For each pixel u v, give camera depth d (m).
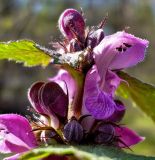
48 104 0.16
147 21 1.44
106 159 0.13
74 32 0.16
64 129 0.15
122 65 0.16
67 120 0.16
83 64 0.16
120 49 0.16
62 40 0.17
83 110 0.16
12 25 0.99
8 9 1.03
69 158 0.15
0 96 1.08
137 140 0.17
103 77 0.16
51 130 0.16
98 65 0.16
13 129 0.16
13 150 0.16
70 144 0.15
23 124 0.16
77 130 0.15
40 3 1.11
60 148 0.14
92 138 0.16
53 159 0.15
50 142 0.16
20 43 0.15
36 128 0.16
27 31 1.11
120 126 0.17
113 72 0.16
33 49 0.15
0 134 0.16
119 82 0.16
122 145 0.17
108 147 0.14
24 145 0.16
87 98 0.15
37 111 0.16
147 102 0.18
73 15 0.16
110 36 0.16
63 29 0.16
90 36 0.16
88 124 0.16
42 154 0.14
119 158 0.14
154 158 0.14
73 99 0.16
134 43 0.16
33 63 0.17
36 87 0.16
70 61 0.15
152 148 0.74
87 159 0.14
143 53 0.16
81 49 0.16
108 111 0.15
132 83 0.17
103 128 0.16
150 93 0.18
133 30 1.41
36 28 1.13
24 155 0.13
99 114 0.15
